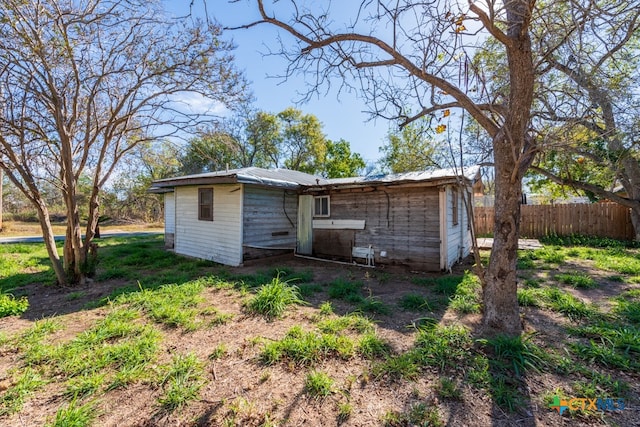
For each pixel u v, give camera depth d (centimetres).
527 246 884
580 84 291
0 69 436
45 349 279
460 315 372
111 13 469
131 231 1989
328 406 207
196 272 652
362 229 770
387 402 211
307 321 360
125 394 221
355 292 480
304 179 1012
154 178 1833
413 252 680
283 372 250
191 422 193
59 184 531
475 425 188
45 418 196
